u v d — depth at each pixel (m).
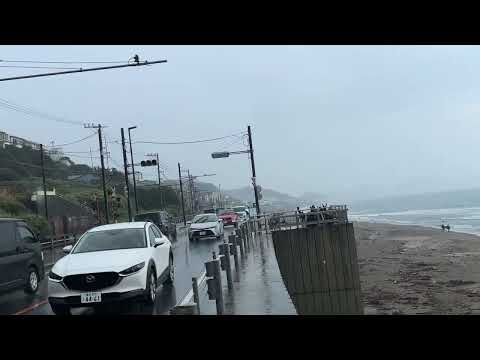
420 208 149.25
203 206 133.50
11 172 73.75
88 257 10.50
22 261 13.60
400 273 33.59
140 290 10.10
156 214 35.97
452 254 41.03
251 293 11.38
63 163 107.19
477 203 149.38
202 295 11.82
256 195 46.56
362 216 124.06
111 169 103.62
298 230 27.64
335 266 27.44
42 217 42.78
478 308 21.55
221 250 12.19
